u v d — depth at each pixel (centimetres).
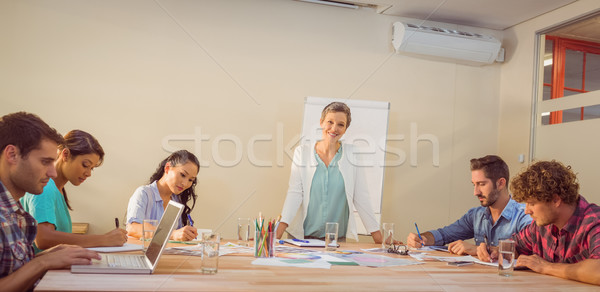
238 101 391
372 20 424
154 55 375
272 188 397
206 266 154
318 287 140
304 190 329
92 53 363
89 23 363
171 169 276
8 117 155
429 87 438
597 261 166
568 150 397
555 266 180
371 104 409
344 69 416
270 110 398
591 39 382
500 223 276
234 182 389
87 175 223
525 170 199
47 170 157
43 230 194
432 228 436
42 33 354
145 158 372
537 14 420
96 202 361
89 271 144
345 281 151
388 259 208
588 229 186
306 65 407
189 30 382
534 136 427
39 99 353
